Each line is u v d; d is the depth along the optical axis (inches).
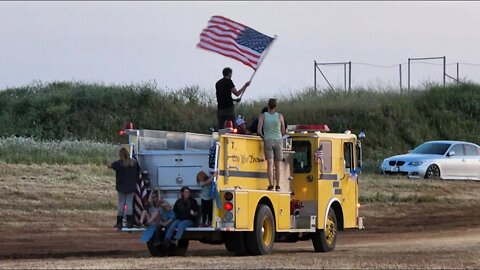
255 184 3046.3
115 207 4662.9
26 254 3112.7
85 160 5733.3
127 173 2977.4
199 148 2952.8
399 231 4293.8
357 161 3494.1
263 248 3024.1
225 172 2913.4
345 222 3422.7
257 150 3063.5
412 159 5974.4
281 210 3137.3
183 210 2915.8
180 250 3088.1
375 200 5172.2
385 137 7544.3
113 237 3853.3
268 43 3334.2
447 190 5561.0
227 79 3267.7
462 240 3772.1
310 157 3267.7
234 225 2886.3
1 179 4906.5
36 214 4360.2
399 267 2591.0
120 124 7795.3
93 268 2455.7
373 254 3083.2
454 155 6053.2
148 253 3166.8
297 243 3838.6
